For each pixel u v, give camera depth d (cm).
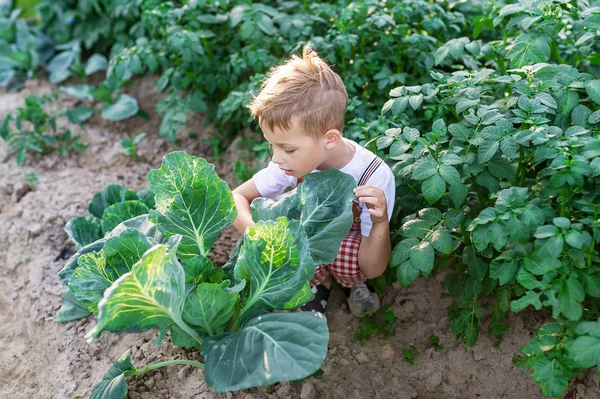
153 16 429
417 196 320
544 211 253
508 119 281
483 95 317
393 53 392
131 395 286
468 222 292
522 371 283
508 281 269
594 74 335
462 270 306
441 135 282
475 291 288
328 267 305
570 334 241
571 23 337
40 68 559
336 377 295
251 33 399
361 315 325
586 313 258
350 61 405
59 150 466
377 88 391
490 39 405
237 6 406
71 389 299
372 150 321
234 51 434
